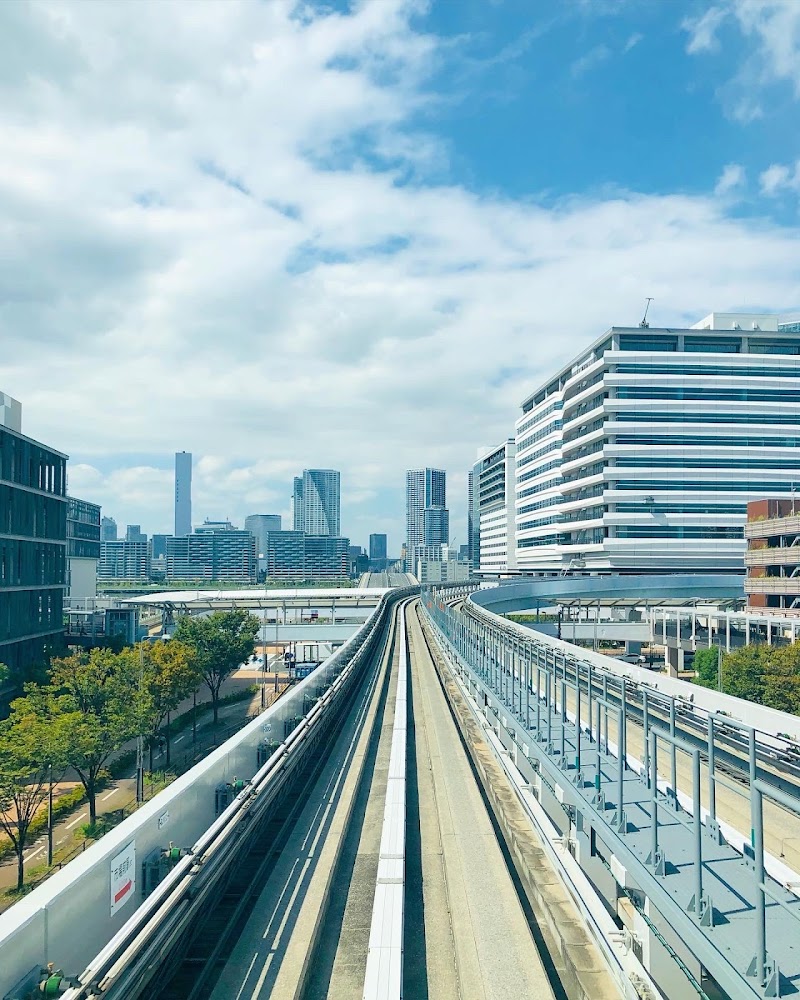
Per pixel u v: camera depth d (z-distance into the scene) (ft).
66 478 196.54
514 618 297.94
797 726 47.85
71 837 96.68
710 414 334.03
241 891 41.96
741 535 330.13
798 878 33.99
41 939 23.73
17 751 82.89
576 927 42.29
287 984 32.81
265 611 260.42
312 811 57.41
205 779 41.04
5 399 184.03
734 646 196.65
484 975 36.58
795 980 22.62
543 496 426.51
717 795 47.34
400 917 35.78
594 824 38.11
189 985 32.63
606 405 332.60
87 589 314.14
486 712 87.04
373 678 130.31
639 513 330.13
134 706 108.68
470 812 61.31
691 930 26.07
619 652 287.69
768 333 346.54
